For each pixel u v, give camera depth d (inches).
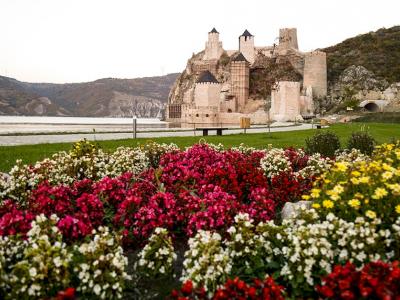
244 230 229.9
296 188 377.4
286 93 4136.3
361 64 4985.2
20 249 220.1
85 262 202.5
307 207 290.7
